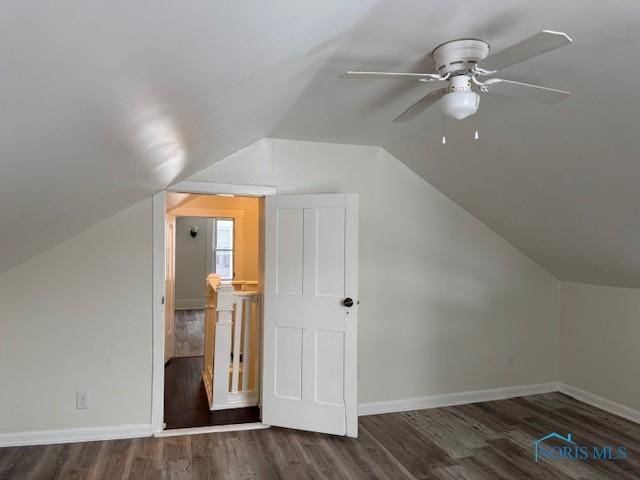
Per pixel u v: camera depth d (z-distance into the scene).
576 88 2.30
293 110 2.98
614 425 3.70
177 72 1.32
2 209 1.68
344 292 3.46
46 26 0.73
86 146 1.52
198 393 4.37
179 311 9.39
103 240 3.37
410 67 2.27
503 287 4.41
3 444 3.19
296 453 3.15
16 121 1.04
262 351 3.85
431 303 4.16
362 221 3.96
